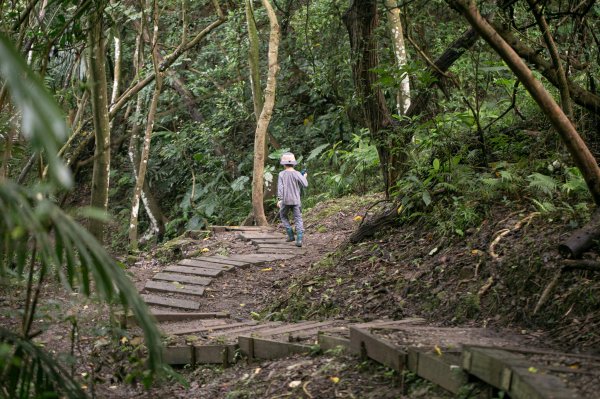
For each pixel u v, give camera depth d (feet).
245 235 40.52
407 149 29.27
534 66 22.12
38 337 21.11
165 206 64.90
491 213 24.02
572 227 20.43
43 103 6.68
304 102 61.31
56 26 25.14
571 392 9.97
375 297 23.25
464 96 26.86
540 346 15.49
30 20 29.86
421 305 21.72
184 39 40.88
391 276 24.11
